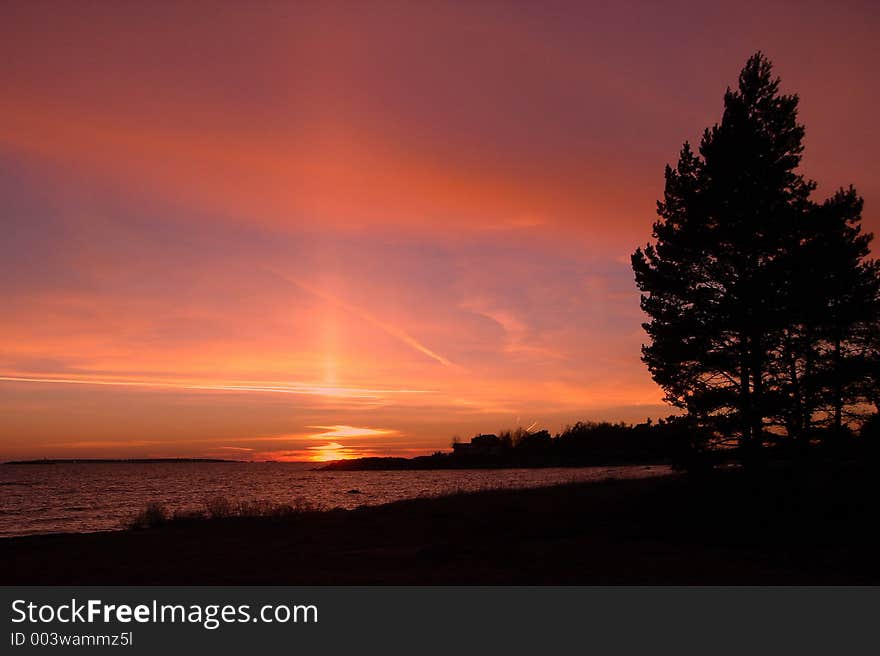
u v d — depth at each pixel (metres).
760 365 24.67
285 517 30.53
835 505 22.52
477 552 18.03
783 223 24.75
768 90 26.98
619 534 21.36
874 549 17.52
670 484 29.73
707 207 26.09
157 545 21.11
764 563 16.12
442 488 74.12
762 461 24.69
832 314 24.23
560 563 16.25
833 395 24.30
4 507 60.78
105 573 15.82
